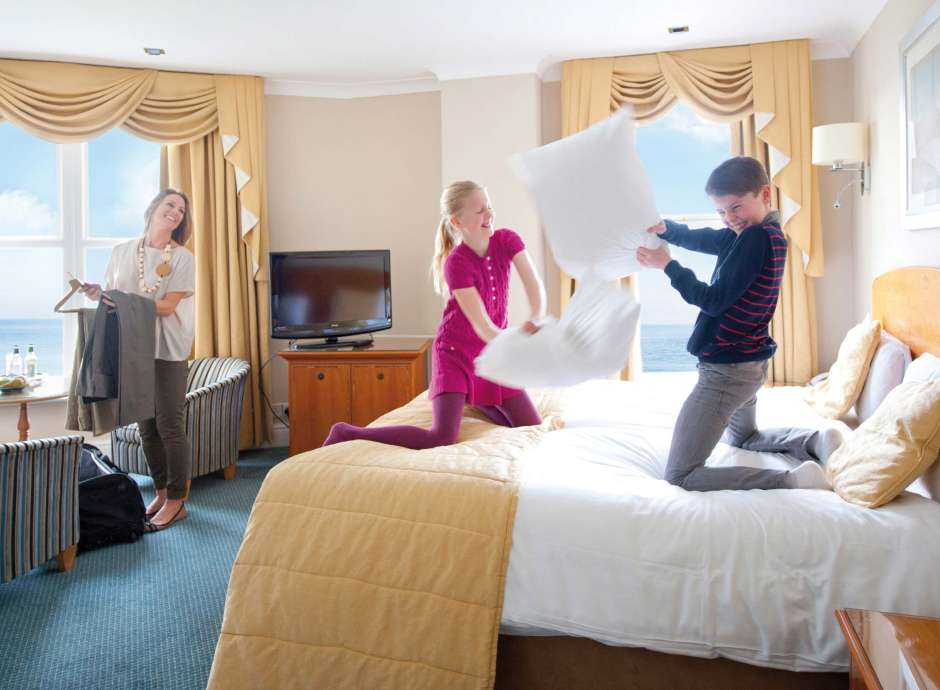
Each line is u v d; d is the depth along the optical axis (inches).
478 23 142.9
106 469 123.2
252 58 162.4
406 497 67.5
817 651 56.4
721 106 159.0
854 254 155.3
